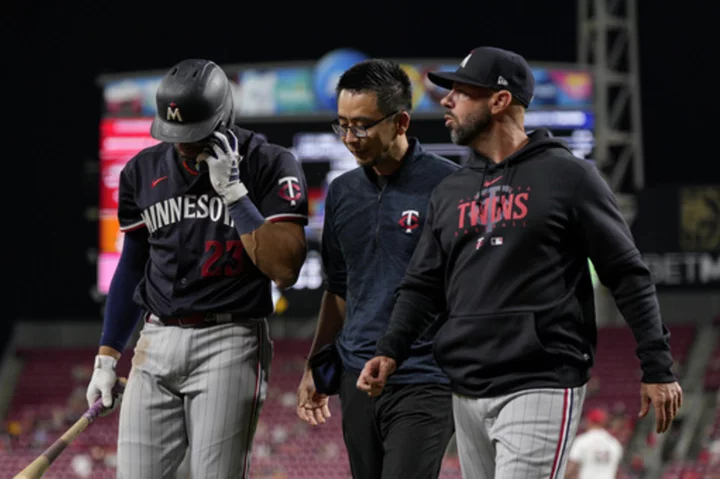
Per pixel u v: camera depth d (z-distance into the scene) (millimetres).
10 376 106312
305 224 17422
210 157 16641
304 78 87312
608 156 93312
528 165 15469
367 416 18375
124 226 18156
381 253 18422
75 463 81000
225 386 16812
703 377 90875
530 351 14945
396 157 18469
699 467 71312
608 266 15125
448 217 16016
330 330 19766
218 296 17000
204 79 16797
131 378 17375
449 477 70562
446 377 18062
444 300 16688
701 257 94688
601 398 89625
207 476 16625
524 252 15164
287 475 79375
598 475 50500
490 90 15945
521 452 14844
